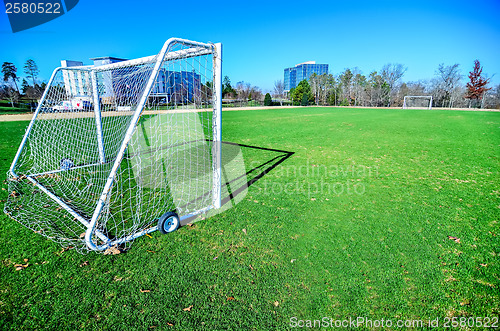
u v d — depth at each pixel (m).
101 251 3.20
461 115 25.12
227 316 2.30
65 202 4.55
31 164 6.98
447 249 3.25
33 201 4.64
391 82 58.81
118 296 2.51
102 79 6.87
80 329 2.17
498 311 2.34
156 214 4.18
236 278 2.76
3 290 2.56
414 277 2.77
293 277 2.78
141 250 3.24
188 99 4.97
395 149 9.22
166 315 2.31
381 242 3.41
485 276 2.77
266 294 2.55
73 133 9.49
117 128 7.66
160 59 3.25
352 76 62.94
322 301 2.47
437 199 4.78
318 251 3.22
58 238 3.45
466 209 4.36
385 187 5.41
